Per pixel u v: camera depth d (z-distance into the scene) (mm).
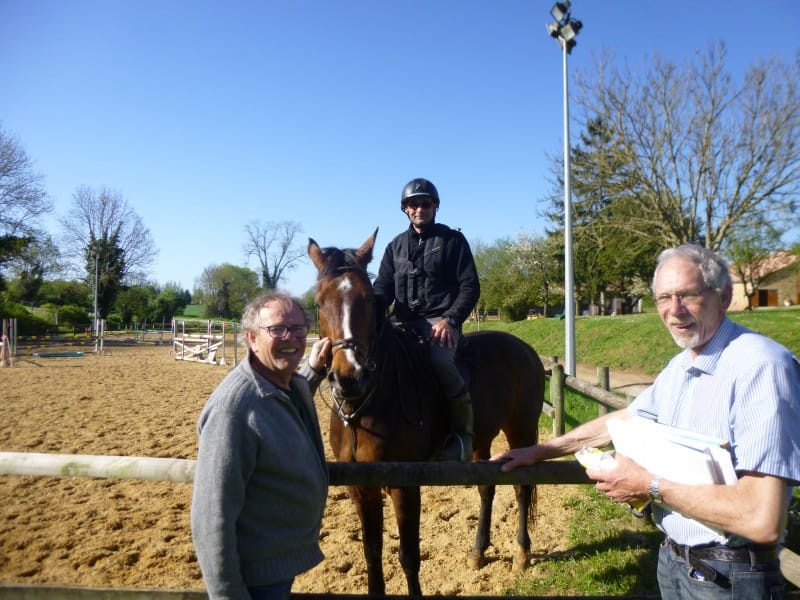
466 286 3801
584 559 4207
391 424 3281
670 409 2000
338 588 3836
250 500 1885
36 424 8758
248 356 2012
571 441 2383
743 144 20422
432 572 4121
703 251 1916
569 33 12594
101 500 5410
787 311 20516
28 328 36344
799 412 1635
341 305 3139
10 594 2252
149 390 12812
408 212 3914
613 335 18250
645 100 21344
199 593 2209
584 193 23188
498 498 5656
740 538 1743
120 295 53000
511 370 4562
